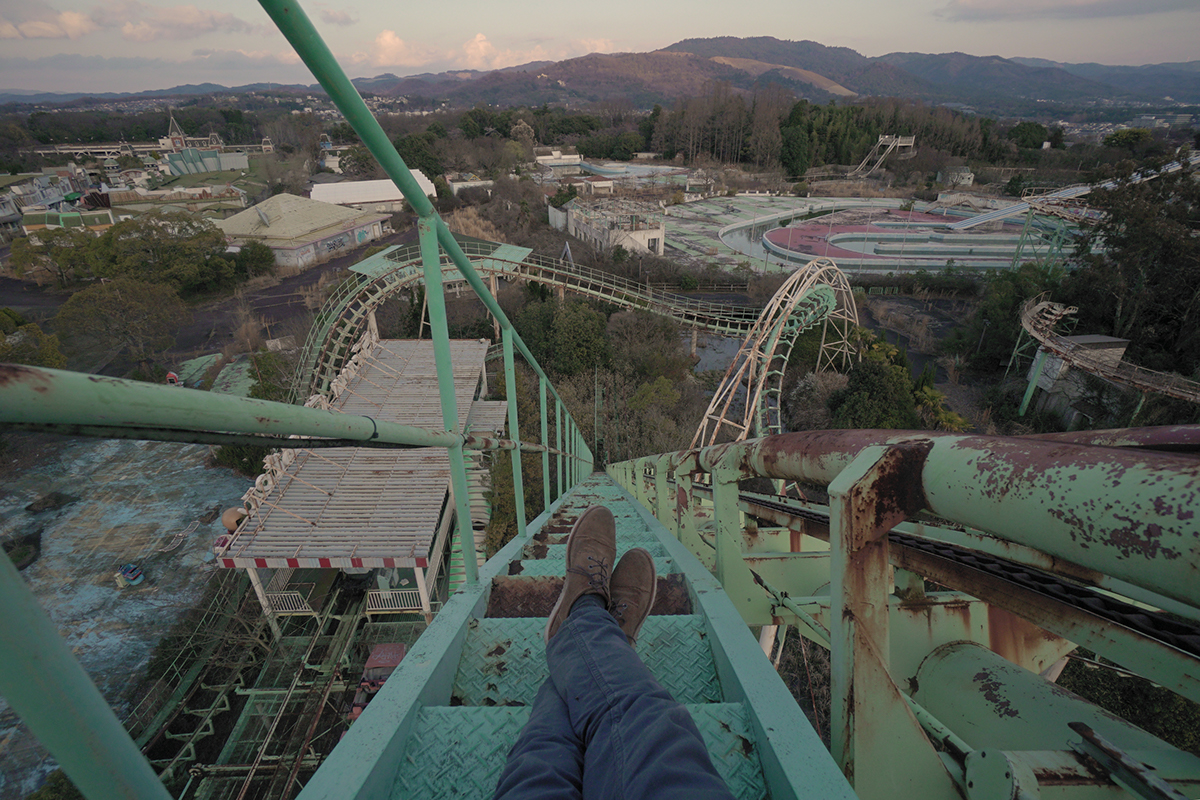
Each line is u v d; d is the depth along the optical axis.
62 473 26.95
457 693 1.79
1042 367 29.48
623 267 48.78
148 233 48.59
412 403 22.05
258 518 16.05
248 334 38.66
